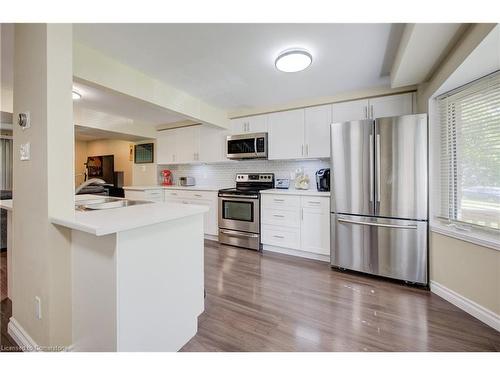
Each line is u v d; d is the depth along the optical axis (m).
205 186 4.57
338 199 2.62
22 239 1.44
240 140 3.66
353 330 1.60
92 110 3.69
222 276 2.49
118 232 1.08
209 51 1.95
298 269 2.69
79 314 1.28
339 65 2.22
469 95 1.90
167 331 1.35
